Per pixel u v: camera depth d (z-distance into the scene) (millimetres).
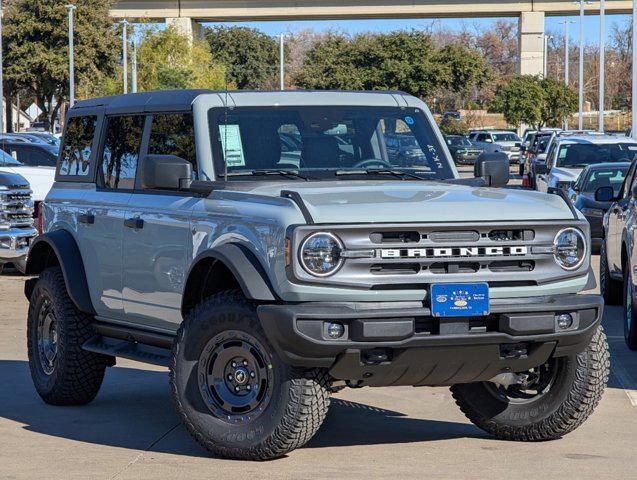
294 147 8367
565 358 7797
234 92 8469
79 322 9266
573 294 7496
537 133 43562
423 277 7055
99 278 9023
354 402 9586
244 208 7453
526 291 7270
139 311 8562
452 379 7367
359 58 81250
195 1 88500
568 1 87938
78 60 74125
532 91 78188
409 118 8773
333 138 8469
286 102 8484
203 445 7473
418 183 8203
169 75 75750
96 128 9406
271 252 7082
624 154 27766
